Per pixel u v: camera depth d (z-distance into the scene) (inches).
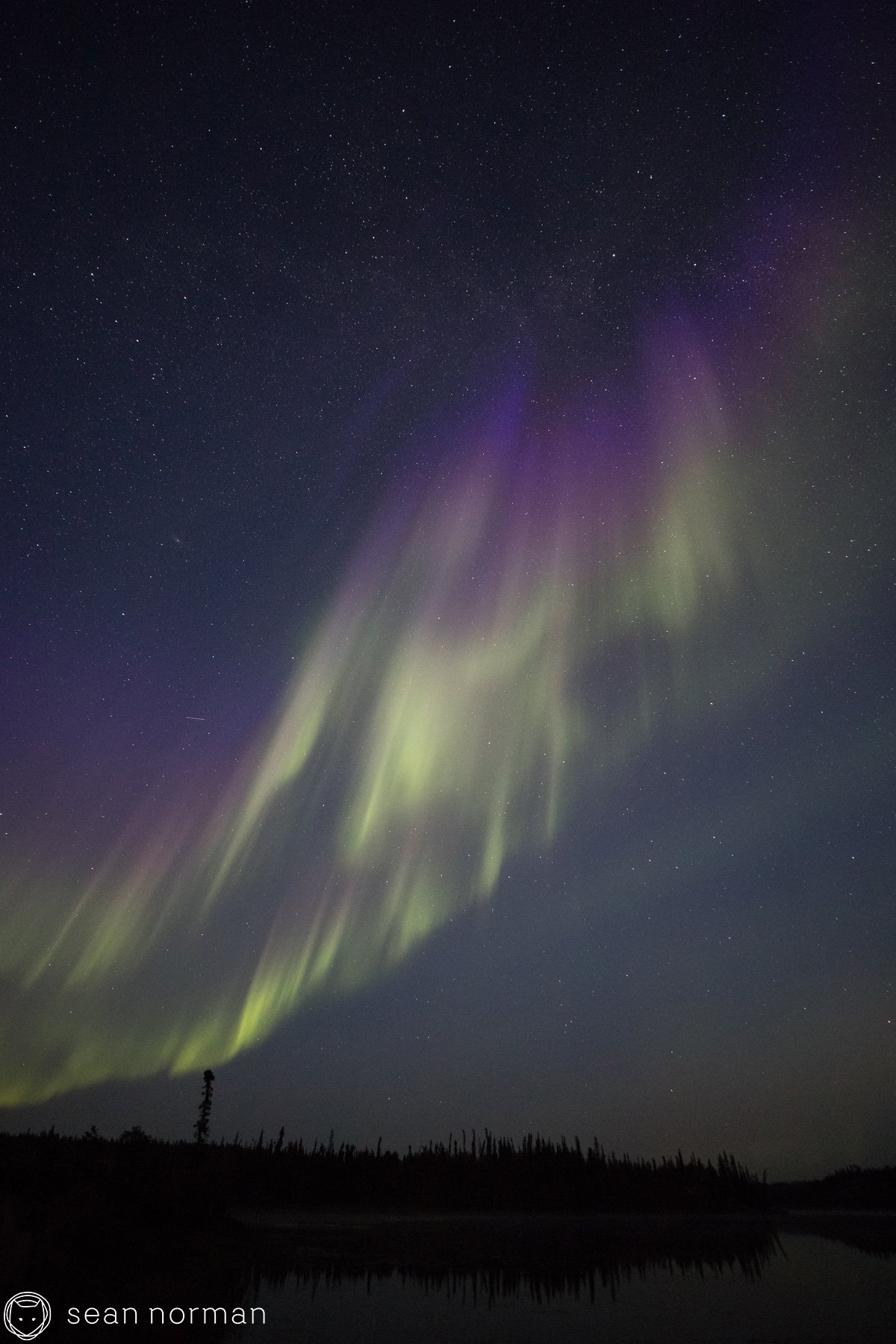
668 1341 952.9
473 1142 4694.9
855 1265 1788.9
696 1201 4109.3
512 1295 1320.1
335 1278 1405.0
